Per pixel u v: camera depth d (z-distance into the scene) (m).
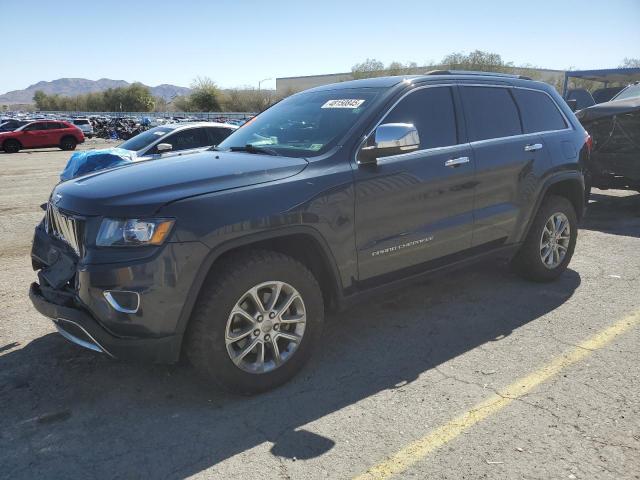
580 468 2.62
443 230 4.15
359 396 3.33
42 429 3.06
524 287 5.18
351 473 2.64
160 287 2.90
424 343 4.05
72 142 31.06
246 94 91.88
